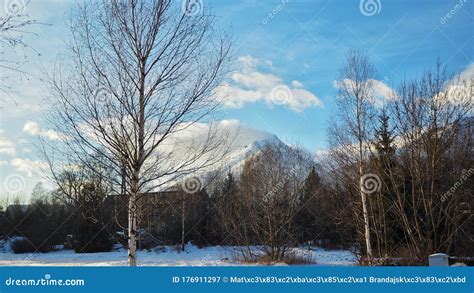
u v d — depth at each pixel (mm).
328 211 27203
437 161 17266
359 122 19766
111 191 8734
